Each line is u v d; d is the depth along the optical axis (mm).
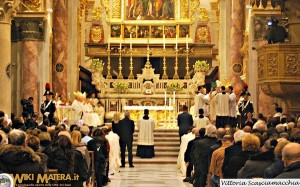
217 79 39531
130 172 24281
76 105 27531
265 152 10461
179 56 41281
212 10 41781
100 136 18922
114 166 23703
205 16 41594
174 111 35219
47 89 24156
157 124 34062
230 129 15227
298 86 19172
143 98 38344
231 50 34000
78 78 38062
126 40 41344
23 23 29703
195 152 17047
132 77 39062
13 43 30078
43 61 30391
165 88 38750
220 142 15078
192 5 41688
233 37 34000
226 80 33344
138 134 28266
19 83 30094
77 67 37469
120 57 39969
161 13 41594
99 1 42219
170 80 38875
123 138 26062
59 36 34969
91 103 30594
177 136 30203
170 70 42219
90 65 39469
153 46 41281
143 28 41469
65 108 27672
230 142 13867
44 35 30344
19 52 30062
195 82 38406
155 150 28984
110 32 41344
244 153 11625
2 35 20812
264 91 20047
